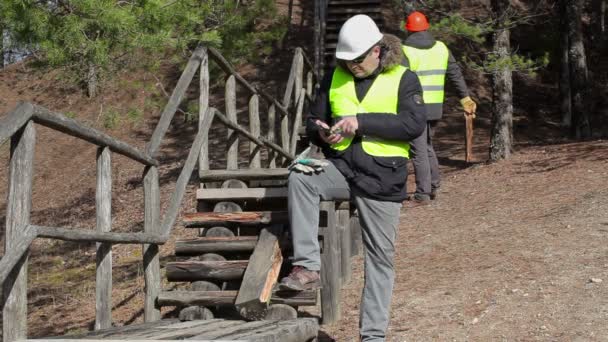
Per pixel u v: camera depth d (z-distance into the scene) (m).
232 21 11.45
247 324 4.70
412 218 9.10
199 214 5.98
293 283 4.40
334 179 4.41
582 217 7.88
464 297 5.91
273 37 12.60
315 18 20.64
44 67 8.51
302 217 4.44
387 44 4.33
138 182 16.52
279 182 7.73
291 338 4.27
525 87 22.38
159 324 4.91
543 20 21.34
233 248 5.76
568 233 7.36
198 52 6.76
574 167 10.80
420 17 9.05
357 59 4.29
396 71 4.37
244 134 7.94
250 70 21.64
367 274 4.50
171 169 16.62
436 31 11.65
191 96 20.56
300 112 11.36
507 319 5.34
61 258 13.25
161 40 7.62
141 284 9.94
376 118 4.25
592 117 20.22
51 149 19.53
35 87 22.67
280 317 5.06
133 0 7.77
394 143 4.36
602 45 24.48
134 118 12.09
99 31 7.54
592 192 9.03
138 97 20.48
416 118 4.30
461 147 15.35
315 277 4.46
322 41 20.56
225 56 11.66
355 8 21.62
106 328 4.48
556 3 19.56
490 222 8.34
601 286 5.75
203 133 6.57
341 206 6.86
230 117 7.67
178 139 18.69
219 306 5.36
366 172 4.34
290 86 10.77
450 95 20.48
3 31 7.46
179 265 5.53
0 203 17.20
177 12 8.03
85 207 16.16
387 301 4.49
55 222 15.60
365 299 4.50
